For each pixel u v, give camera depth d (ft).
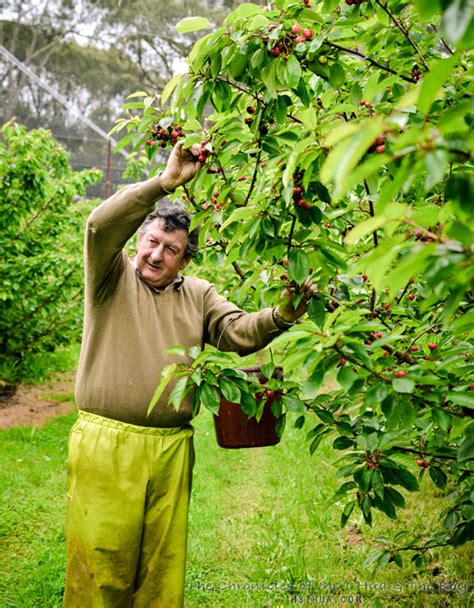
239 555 10.80
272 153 6.44
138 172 24.97
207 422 18.51
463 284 3.47
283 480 13.97
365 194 6.97
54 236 21.93
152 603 7.48
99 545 7.03
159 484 7.25
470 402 5.30
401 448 7.09
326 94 7.27
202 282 8.09
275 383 6.57
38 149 19.71
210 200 7.39
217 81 6.47
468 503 7.56
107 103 59.41
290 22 6.12
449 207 3.48
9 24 56.29
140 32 59.41
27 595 9.60
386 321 7.50
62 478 14.28
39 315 21.43
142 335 7.15
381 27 7.14
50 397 20.56
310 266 6.23
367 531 11.34
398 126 3.53
